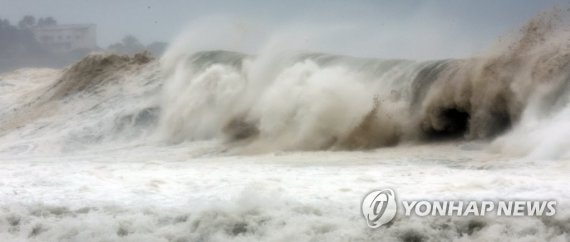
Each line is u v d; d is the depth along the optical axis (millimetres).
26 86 25219
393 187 7426
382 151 12125
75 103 20375
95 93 20625
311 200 6727
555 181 7359
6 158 14625
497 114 12500
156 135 17094
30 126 19203
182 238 5914
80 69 22203
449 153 11219
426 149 11992
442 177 8133
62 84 22094
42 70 28141
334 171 9164
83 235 6020
